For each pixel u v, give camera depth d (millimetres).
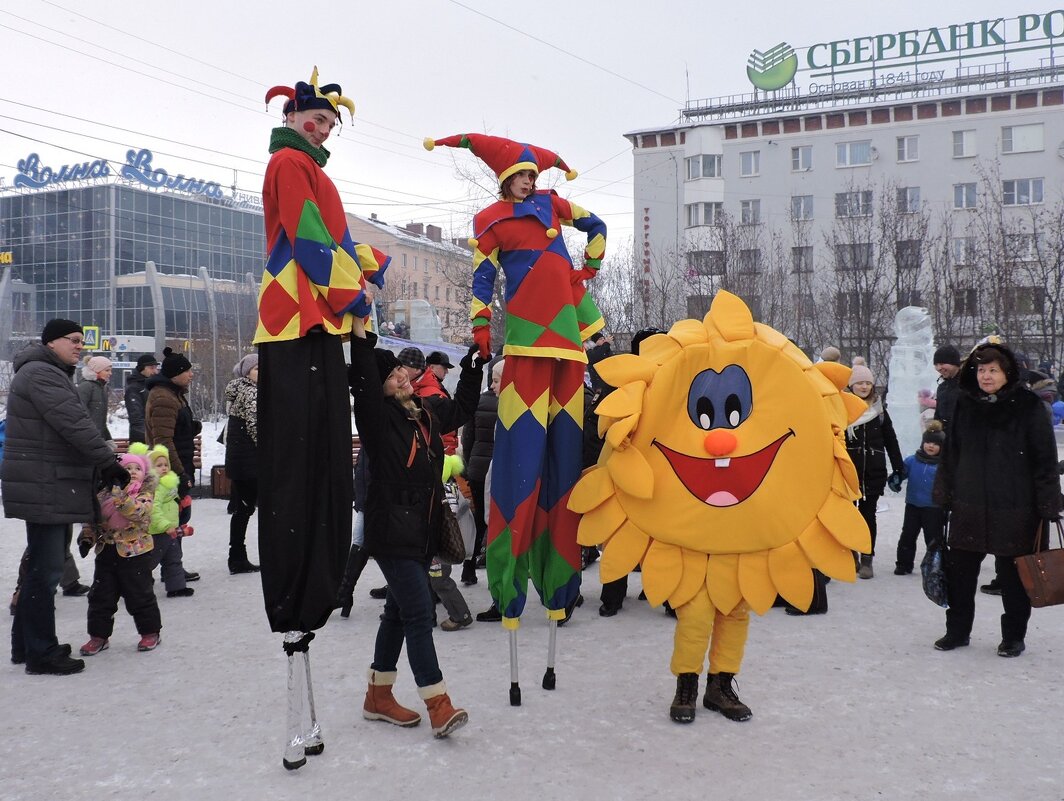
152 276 45719
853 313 33031
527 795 3607
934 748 4059
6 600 7055
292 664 3906
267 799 3590
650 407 4398
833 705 4625
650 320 33812
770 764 3896
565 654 5613
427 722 4414
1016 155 44719
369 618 6520
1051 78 48688
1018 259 31125
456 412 4785
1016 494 5434
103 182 66438
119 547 5621
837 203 43250
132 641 5945
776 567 4363
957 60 50250
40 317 65812
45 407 5117
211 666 5355
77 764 3943
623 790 3646
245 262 73438
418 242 69562
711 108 52812
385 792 3645
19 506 5125
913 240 34500
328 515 3879
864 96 50062
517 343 4770
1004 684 4953
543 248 4848
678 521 4391
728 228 40094
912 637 5930
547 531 4875
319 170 4031
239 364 8125
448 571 6145
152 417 7703
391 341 19328
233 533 8023
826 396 4457
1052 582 5137
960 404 5688
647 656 5555
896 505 12062
